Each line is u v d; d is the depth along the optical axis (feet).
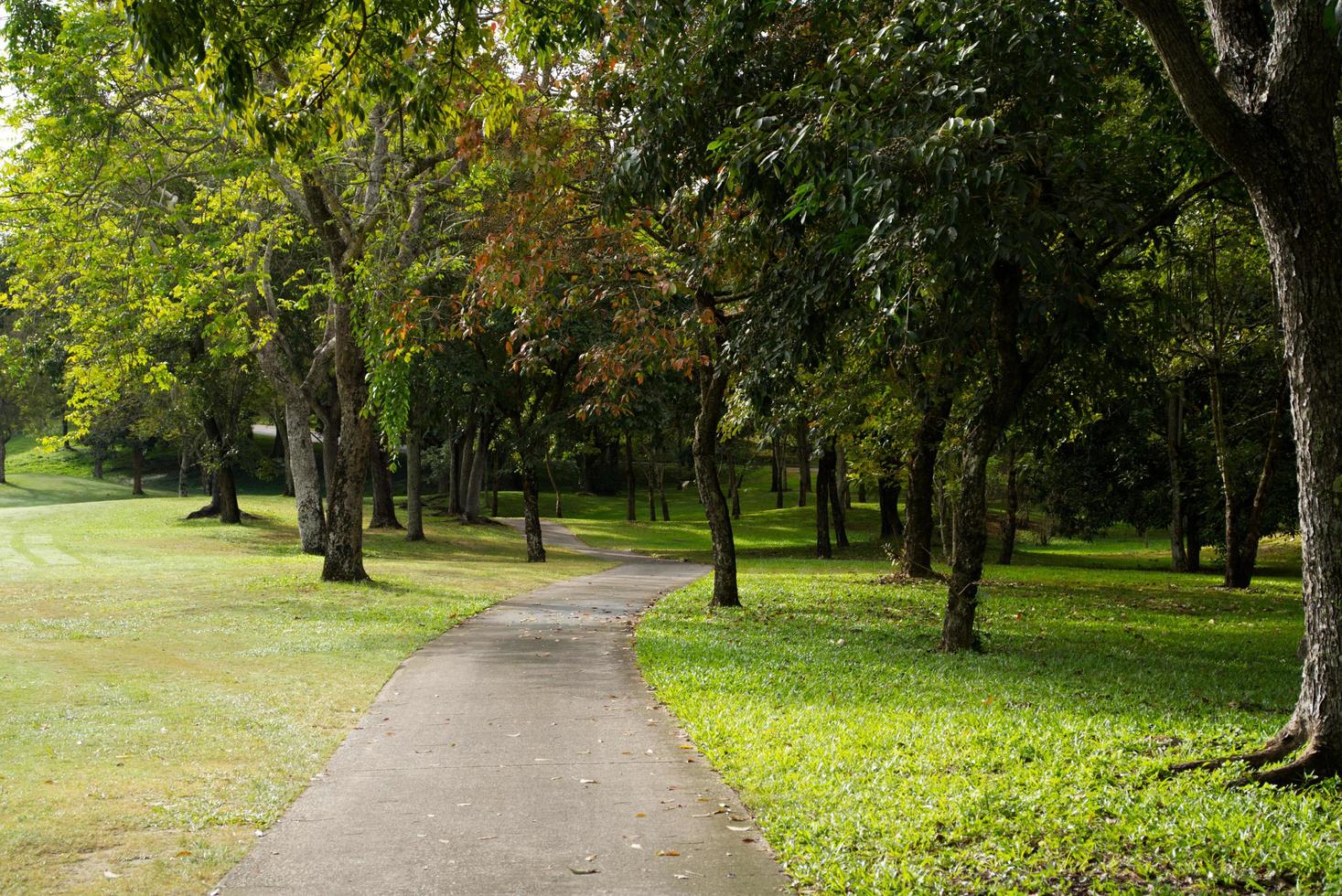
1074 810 19.72
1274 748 21.97
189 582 73.77
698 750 27.22
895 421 82.43
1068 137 39.01
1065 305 35.32
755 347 43.96
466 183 73.00
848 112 32.35
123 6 24.27
